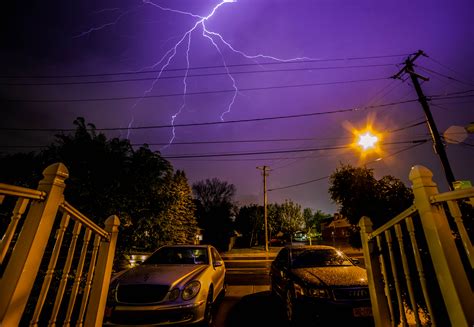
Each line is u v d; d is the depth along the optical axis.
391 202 5.52
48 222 2.23
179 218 18.52
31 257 2.05
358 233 6.53
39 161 7.81
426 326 3.58
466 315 1.82
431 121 10.64
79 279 2.70
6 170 7.38
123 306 3.88
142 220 9.34
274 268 6.61
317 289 4.30
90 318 3.00
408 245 3.86
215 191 42.56
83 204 7.47
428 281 3.49
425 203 2.22
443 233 2.09
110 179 8.01
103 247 3.35
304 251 6.12
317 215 73.19
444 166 10.01
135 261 8.95
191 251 6.05
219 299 6.29
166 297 4.04
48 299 5.43
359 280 4.51
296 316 4.46
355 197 6.45
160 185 9.75
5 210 5.73
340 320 4.02
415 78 11.47
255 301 6.57
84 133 8.29
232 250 32.06
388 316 3.13
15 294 1.90
